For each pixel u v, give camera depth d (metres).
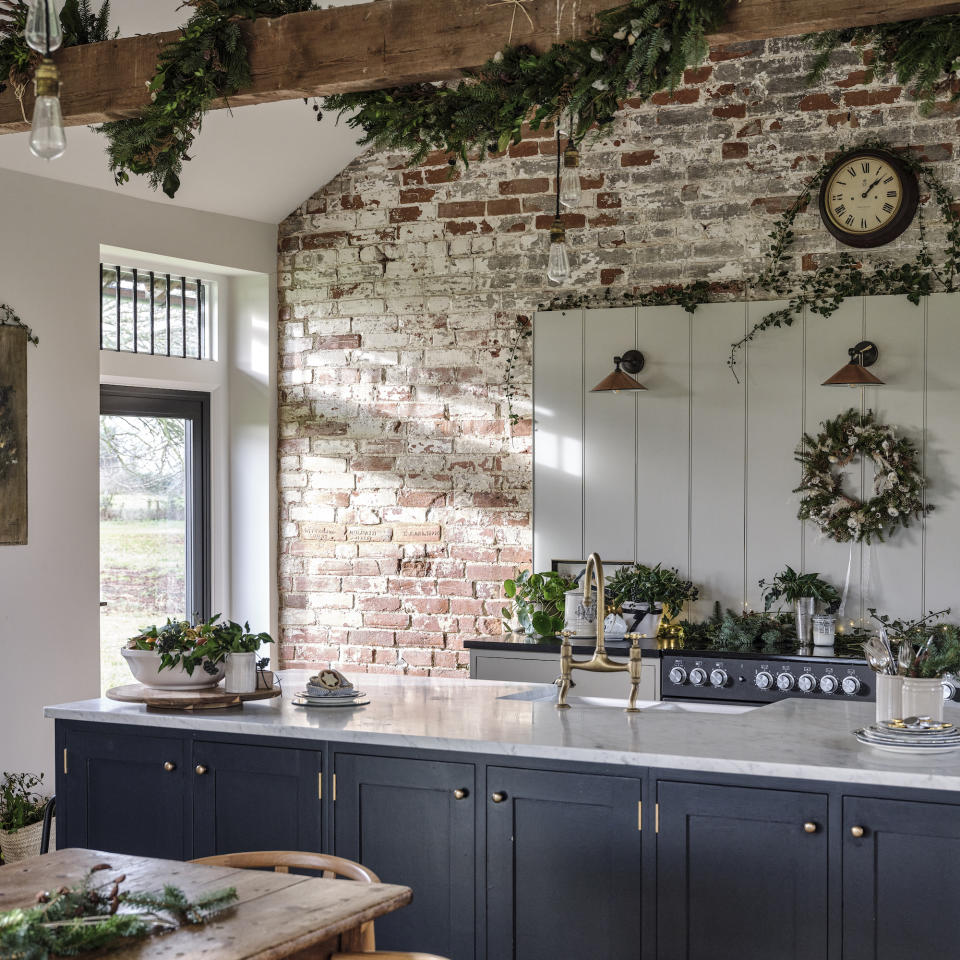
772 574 5.74
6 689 5.42
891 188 5.46
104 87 3.92
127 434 6.41
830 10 3.11
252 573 6.86
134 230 6.04
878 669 3.28
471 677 5.60
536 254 6.25
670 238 5.96
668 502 5.94
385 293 6.60
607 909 3.21
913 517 5.48
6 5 3.93
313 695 3.88
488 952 3.34
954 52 3.12
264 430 6.82
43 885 2.53
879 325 5.54
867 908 2.94
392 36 3.57
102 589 6.26
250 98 3.84
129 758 3.86
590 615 5.55
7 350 5.38
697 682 5.13
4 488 5.38
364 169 6.63
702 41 3.10
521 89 3.44
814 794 3.00
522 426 6.29
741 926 3.07
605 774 3.21
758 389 5.77
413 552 6.55
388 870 3.47
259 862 2.82
